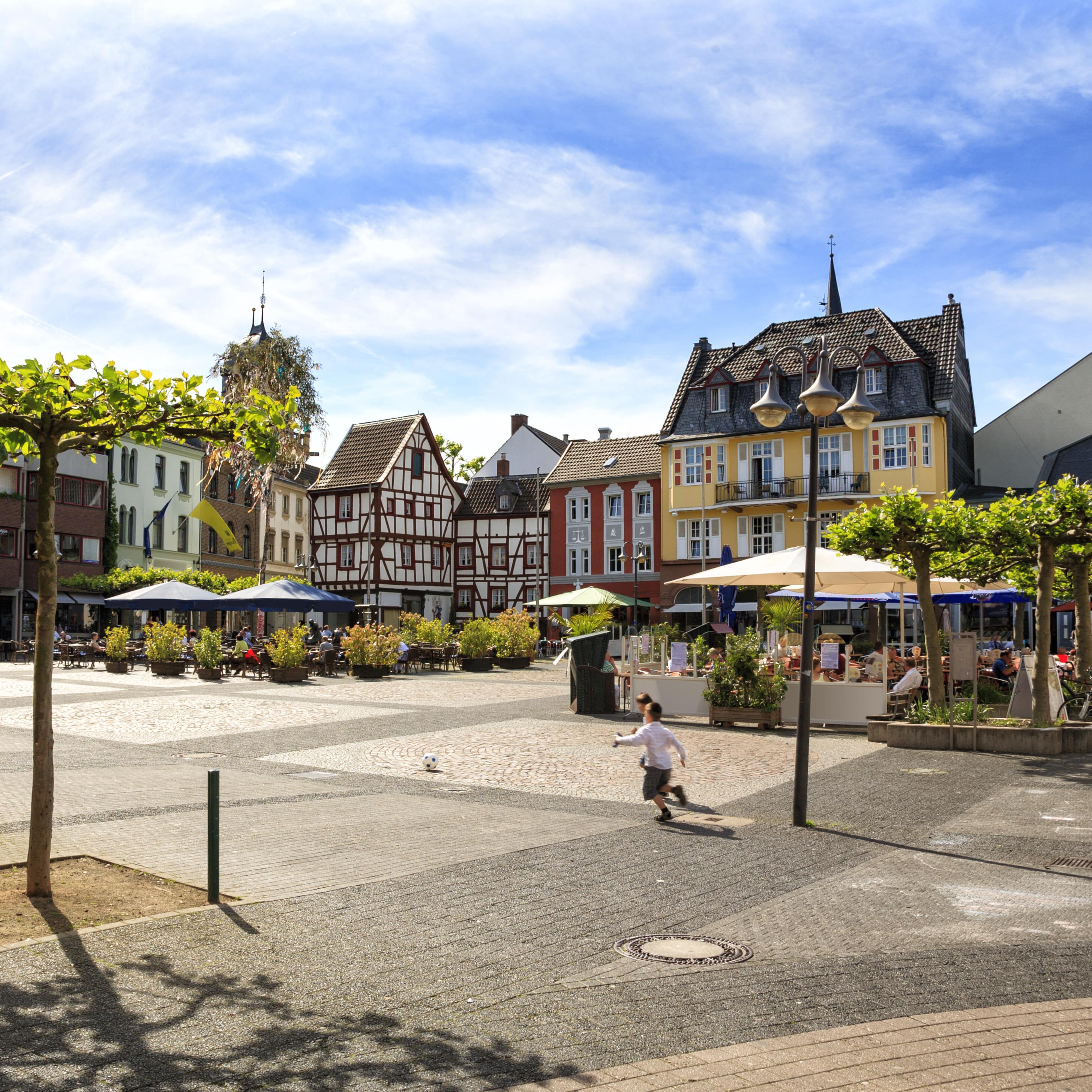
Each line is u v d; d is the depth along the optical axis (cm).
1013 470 5003
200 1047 445
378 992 519
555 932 627
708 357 5356
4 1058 429
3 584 4656
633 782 1244
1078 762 1404
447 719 1964
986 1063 439
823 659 1867
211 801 682
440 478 6391
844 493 4625
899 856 859
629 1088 412
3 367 624
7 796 1078
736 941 617
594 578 5759
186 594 3256
